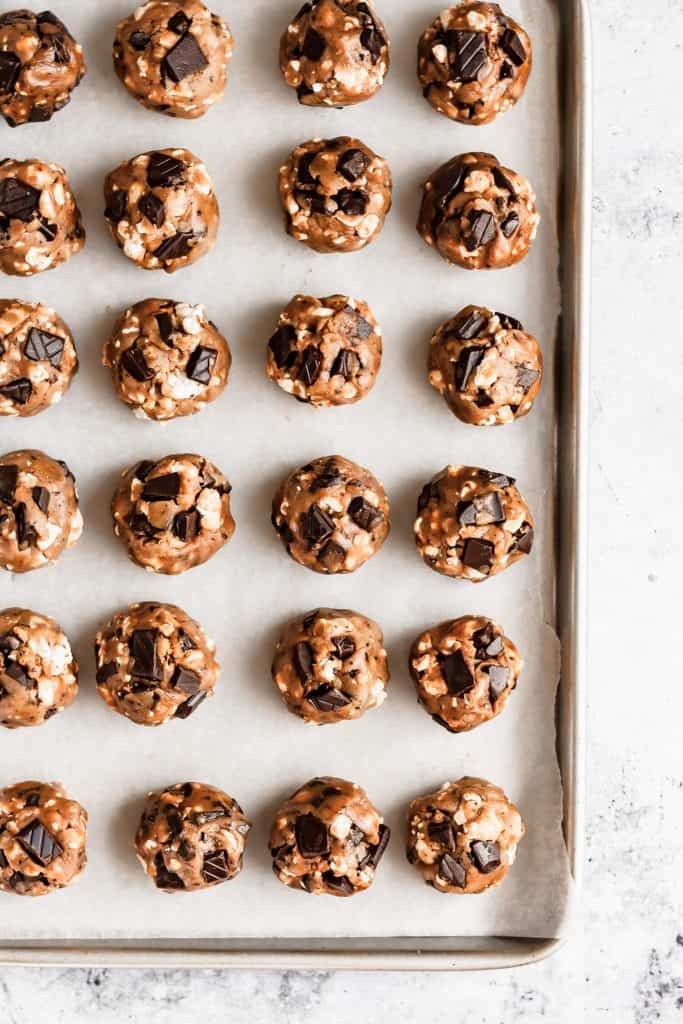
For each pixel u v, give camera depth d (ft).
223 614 2.50
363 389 2.46
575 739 2.48
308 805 2.44
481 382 2.43
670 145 2.60
